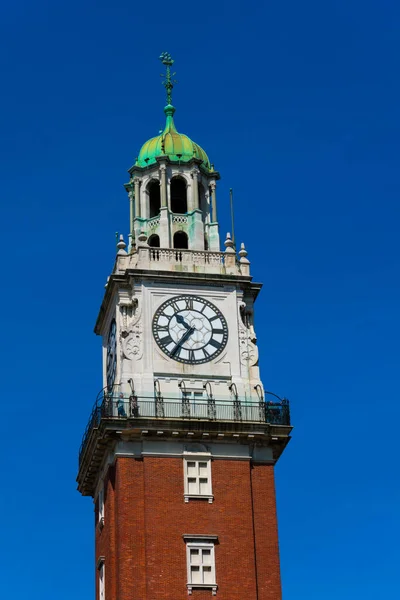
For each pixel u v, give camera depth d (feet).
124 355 278.46
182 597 257.14
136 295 284.82
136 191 305.32
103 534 275.80
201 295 287.69
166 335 281.95
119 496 264.31
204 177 307.17
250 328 288.51
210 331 284.41
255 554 264.31
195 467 269.03
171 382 277.44
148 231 301.63
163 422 268.82
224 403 275.39
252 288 291.17
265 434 272.92
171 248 291.58
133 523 262.26
